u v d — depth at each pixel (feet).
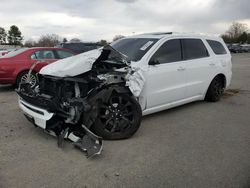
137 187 10.57
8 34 231.50
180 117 19.43
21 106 15.34
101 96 14.07
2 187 10.32
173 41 19.36
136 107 15.06
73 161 12.44
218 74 23.29
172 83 18.62
